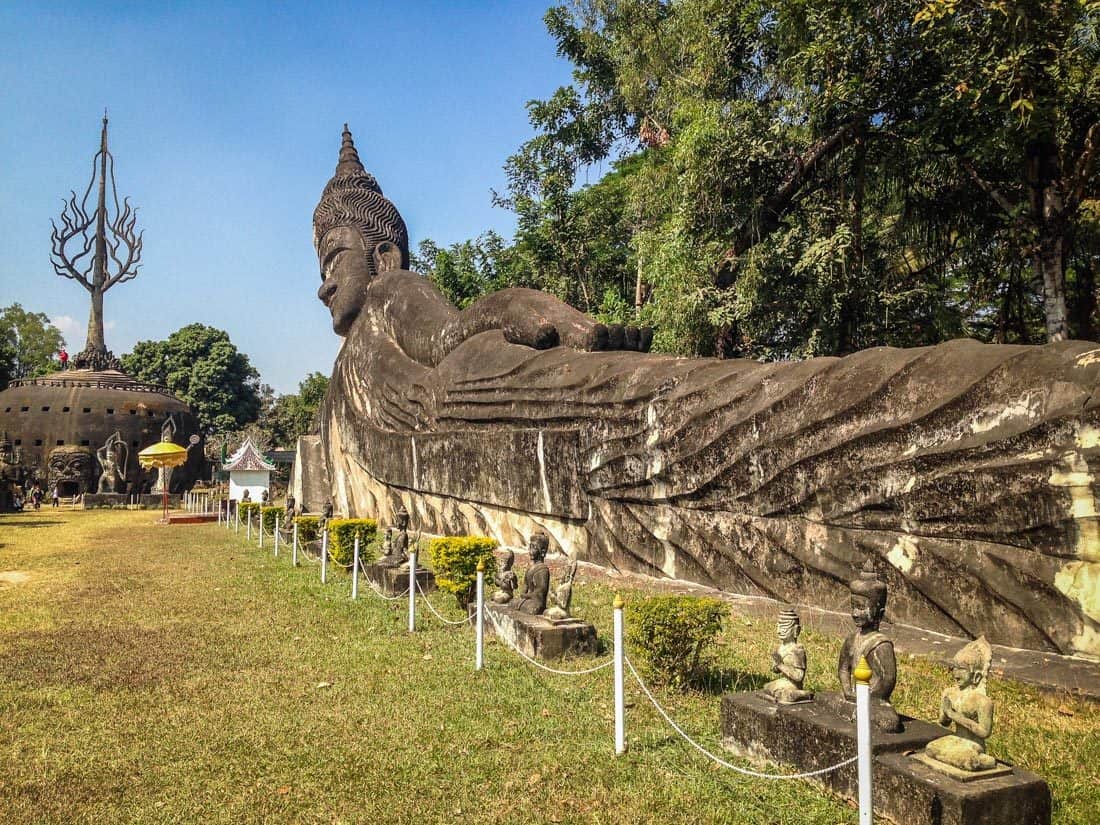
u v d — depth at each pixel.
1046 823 4.36
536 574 9.43
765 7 16.75
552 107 29.27
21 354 83.25
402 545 13.31
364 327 23.45
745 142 17.27
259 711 7.08
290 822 5.04
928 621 8.02
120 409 59.94
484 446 15.30
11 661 8.86
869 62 14.66
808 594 9.11
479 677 7.88
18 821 5.14
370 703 7.20
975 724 4.48
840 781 4.95
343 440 23.25
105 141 68.00
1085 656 6.84
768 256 17.19
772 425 9.66
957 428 7.87
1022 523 7.29
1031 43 12.06
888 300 16.52
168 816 5.16
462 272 33.56
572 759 5.81
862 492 8.62
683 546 10.77
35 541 23.56
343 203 27.84
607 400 12.33
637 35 25.47
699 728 6.33
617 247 30.47
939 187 17.06
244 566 16.72
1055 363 7.36
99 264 66.69
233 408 81.44
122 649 9.33
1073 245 15.03
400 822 4.98
